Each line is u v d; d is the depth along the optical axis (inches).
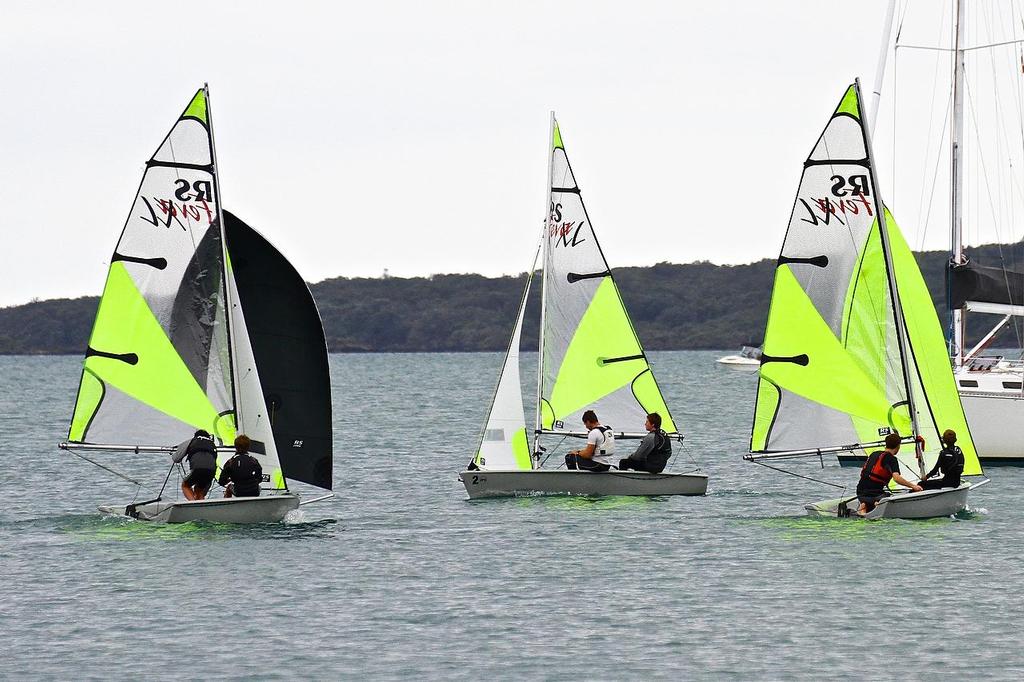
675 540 3769.7
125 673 2518.5
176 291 4052.7
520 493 4655.5
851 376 4047.7
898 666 2532.0
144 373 4047.7
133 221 4052.7
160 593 3122.5
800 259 4087.1
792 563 3420.3
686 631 2790.4
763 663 2561.5
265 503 3996.1
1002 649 2625.5
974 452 4429.1
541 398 4840.1
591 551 3619.6
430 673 2518.5
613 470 4675.2
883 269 4013.3
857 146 4015.8
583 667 2549.2
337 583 3230.8
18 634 2785.4
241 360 4057.6
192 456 3949.3
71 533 3890.3
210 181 4062.5
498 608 2989.7
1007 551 3526.1
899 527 3924.7
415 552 3614.7
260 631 2805.1
